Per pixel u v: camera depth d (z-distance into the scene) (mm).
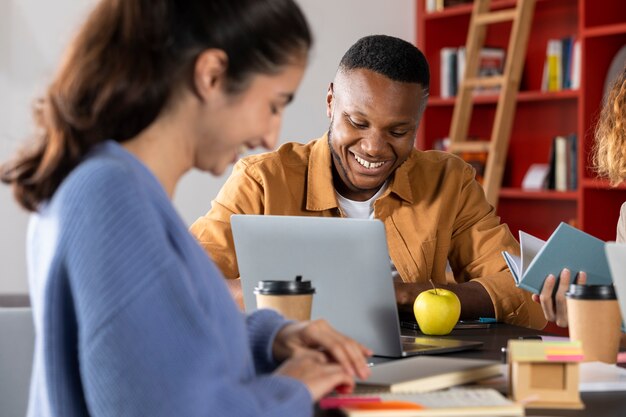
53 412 1100
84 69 1125
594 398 1430
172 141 1180
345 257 1837
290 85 1248
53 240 1076
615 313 1636
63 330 1086
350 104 2430
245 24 1174
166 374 1035
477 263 2580
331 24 5074
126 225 1052
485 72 5180
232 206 2566
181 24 1155
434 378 1405
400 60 2412
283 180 2572
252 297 1999
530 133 5375
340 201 2598
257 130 1227
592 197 4742
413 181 2615
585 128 4688
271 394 1148
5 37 4281
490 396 1324
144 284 1041
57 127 1133
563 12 5148
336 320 1881
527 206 5430
